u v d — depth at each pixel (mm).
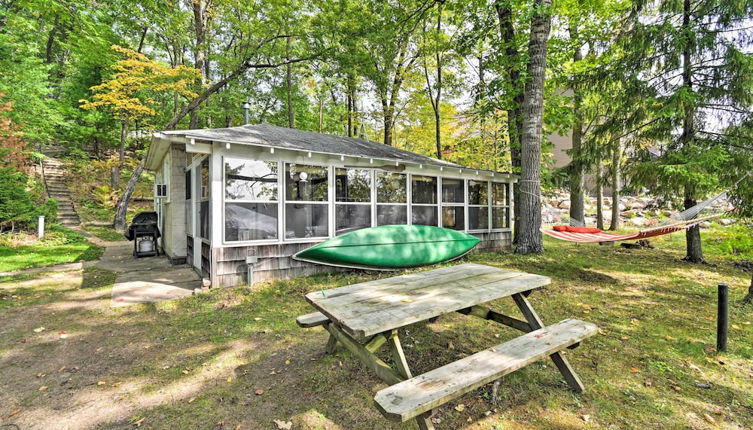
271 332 3303
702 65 6254
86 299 4383
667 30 6277
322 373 2484
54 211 11023
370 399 2150
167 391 2293
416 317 2033
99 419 1997
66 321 3639
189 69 11484
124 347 2998
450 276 2971
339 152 5754
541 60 6707
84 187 15078
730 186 5586
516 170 8719
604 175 8477
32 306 4125
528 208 7086
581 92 8047
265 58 13203
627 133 7316
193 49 12570
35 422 1970
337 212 5980
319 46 12109
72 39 10867
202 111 14992
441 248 6512
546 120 8953
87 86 15867
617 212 11797
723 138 6262
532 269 5887
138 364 2684
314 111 19438
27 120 12203
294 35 11977
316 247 5246
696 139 6527
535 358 1951
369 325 1849
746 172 5922
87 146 17703
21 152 9844
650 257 7301
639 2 6625
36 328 3447
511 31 7938
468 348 2875
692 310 3867
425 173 7156
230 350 2916
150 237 7852
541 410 2006
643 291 4645
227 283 4887
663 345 2908
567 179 8945
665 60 6523
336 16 11266
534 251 7086
